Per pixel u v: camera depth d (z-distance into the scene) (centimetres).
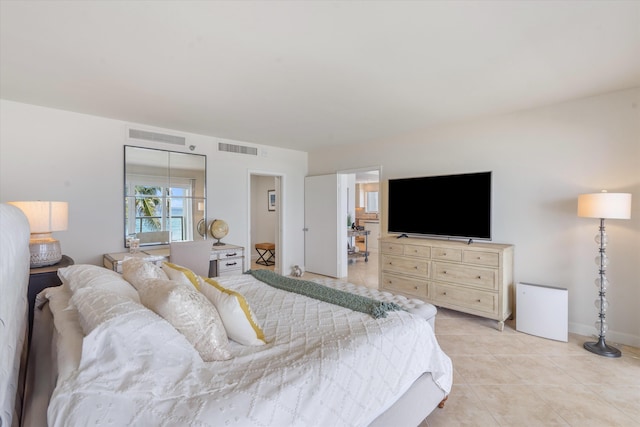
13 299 98
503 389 224
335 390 124
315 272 590
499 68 247
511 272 353
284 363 126
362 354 141
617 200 262
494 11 175
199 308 131
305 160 613
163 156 425
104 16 178
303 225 611
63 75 257
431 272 378
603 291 283
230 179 498
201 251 365
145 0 163
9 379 85
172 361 108
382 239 426
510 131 361
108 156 379
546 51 220
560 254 329
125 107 338
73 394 86
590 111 310
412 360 166
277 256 586
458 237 392
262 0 164
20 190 324
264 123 404
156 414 88
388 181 455
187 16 178
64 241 351
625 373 245
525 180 352
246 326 144
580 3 168
